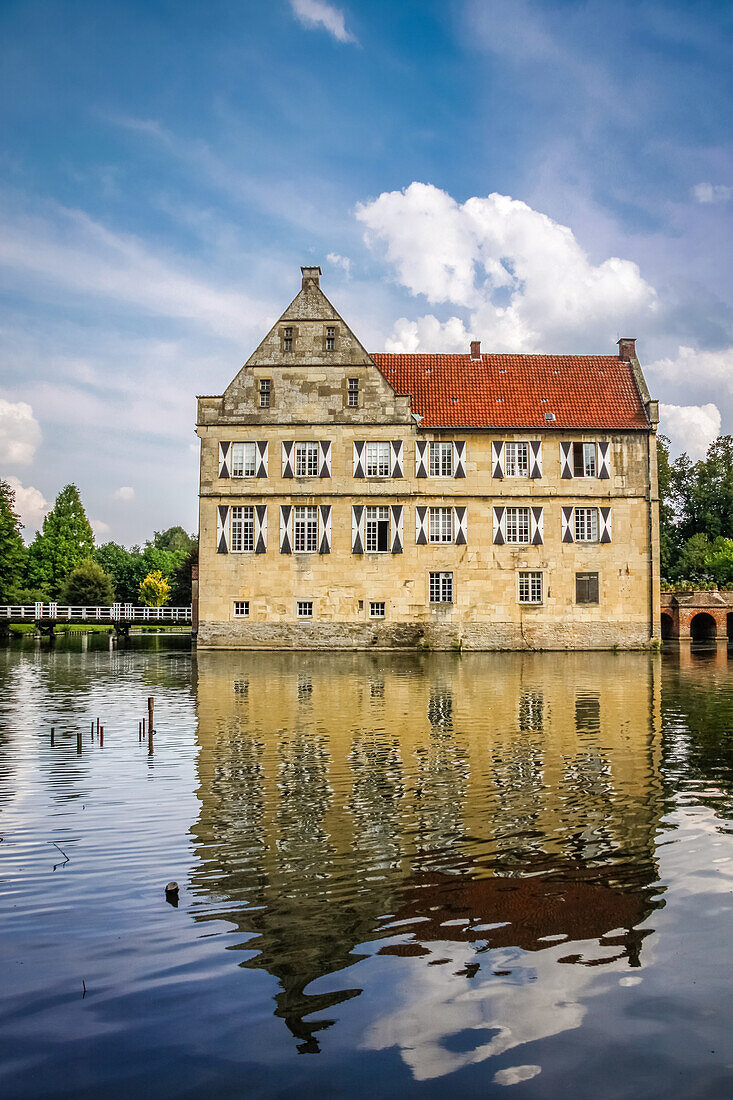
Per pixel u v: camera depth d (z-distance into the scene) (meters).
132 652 49.44
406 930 9.13
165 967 8.31
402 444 48.38
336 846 11.80
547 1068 6.71
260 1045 7.03
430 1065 6.77
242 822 12.91
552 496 49.06
